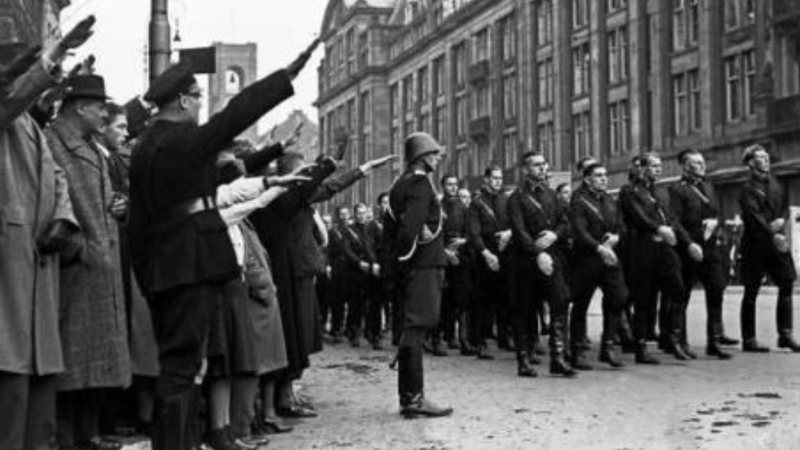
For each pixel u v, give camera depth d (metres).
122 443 6.64
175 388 4.81
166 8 12.98
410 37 78.31
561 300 10.50
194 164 4.84
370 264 14.98
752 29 39.19
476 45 64.81
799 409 8.04
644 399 8.72
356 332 15.65
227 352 6.48
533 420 7.77
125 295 6.62
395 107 81.94
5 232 4.55
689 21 43.06
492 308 15.12
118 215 6.24
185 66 5.16
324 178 7.75
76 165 6.11
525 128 56.91
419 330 8.08
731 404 8.32
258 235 7.75
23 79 4.41
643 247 11.48
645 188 11.73
